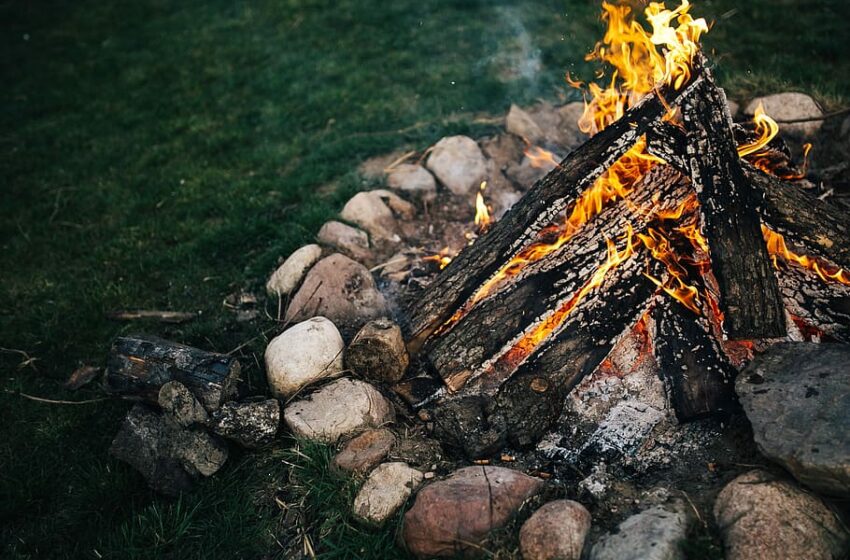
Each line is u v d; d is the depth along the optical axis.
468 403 3.07
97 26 9.05
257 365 3.51
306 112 6.18
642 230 3.20
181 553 2.76
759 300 2.86
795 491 2.29
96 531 2.93
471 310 3.30
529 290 3.22
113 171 5.86
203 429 2.99
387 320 3.29
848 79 5.02
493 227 3.46
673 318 3.06
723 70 5.30
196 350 3.18
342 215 4.52
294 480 2.92
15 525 3.04
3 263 4.86
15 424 3.54
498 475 2.60
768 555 2.14
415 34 7.22
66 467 3.26
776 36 5.75
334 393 3.12
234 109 6.52
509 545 2.39
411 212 4.64
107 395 3.61
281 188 5.11
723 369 2.88
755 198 2.98
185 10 9.13
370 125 5.73
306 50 7.36
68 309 4.30
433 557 2.45
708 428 2.79
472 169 4.84
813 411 2.43
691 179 2.99
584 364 3.04
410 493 2.67
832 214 3.01
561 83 5.79
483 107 5.68
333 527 2.69
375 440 2.93
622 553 2.21
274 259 4.33
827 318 2.90
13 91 7.63
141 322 4.11
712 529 2.33
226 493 2.94
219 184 5.39
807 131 4.36
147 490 3.05
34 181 5.88
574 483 2.67
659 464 2.70
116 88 7.38
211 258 4.55
